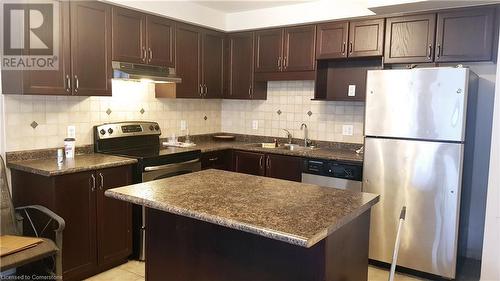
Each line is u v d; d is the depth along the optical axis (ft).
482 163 11.14
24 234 9.37
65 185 8.81
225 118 16.51
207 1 12.96
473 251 11.46
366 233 6.79
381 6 10.39
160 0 11.91
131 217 10.57
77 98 10.97
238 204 5.99
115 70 10.73
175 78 12.23
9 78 9.07
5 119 9.36
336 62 13.41
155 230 7.30
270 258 6.01
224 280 6.54
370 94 10.30
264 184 7.47
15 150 9.62
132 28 11.28
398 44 11.25
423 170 9.66
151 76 11.53
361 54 11.93
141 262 10.75
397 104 9.91
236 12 14.40
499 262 8.77
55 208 8.64
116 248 10.21
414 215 9.87
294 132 14.65
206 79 14.20
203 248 6.73
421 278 10.01
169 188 7.00
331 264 5.64
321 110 13.93
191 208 5.72
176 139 14.39
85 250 9.40
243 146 13.92
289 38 13.42
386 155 10.16
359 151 12.42
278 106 14.97
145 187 7.06
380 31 11.51
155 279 7.39
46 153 10.23
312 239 4.59
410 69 9.71
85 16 9.96
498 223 8.72
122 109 12.35
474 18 10.10
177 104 14.38
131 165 10.40
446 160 9.34
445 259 9.55
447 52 10.51
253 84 14.49
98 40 10.32
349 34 12.13
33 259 6.89
